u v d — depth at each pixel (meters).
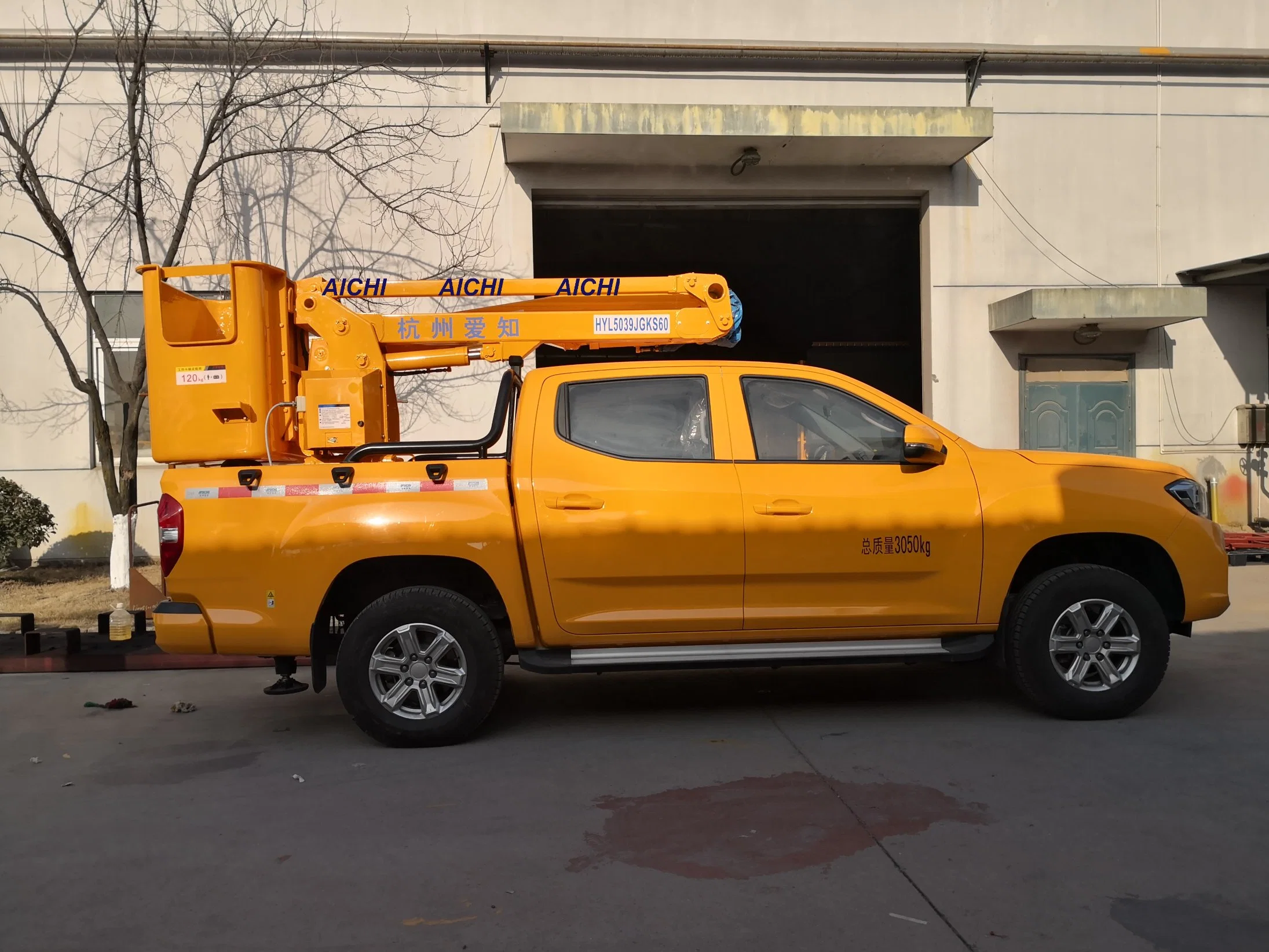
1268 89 14.49
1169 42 14.34
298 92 12.79
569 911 3.45
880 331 20.94
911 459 5.52
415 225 13.27
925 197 14.20
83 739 5.80
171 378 6.00
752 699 6.43
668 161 13.44
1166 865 3.73
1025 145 14.19
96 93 12.78
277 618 5.41
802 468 5.61
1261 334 14.54
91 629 9.07
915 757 5.07
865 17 13.95
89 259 12.84
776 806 4.41
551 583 5.45
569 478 5.49
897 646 5.61
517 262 13.46
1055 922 3.30
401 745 5.45
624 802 4.51
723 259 19.03
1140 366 14.39
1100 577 5.62
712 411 5.66
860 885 3.60
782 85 13.77
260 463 6.05
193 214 12.93
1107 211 14.30
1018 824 4.14
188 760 5.36
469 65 13.31
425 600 5.40
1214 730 5.47
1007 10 14.11
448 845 4.05
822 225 16.70
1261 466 14.53
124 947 3.25
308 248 13.10
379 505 5.44
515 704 6.44
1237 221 14.50
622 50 13.40
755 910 3.43
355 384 6.07
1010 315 13.59
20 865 3.93
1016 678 5.68
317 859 3.94
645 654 5.50
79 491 13.03
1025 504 5.60
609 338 6.55
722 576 5.47
